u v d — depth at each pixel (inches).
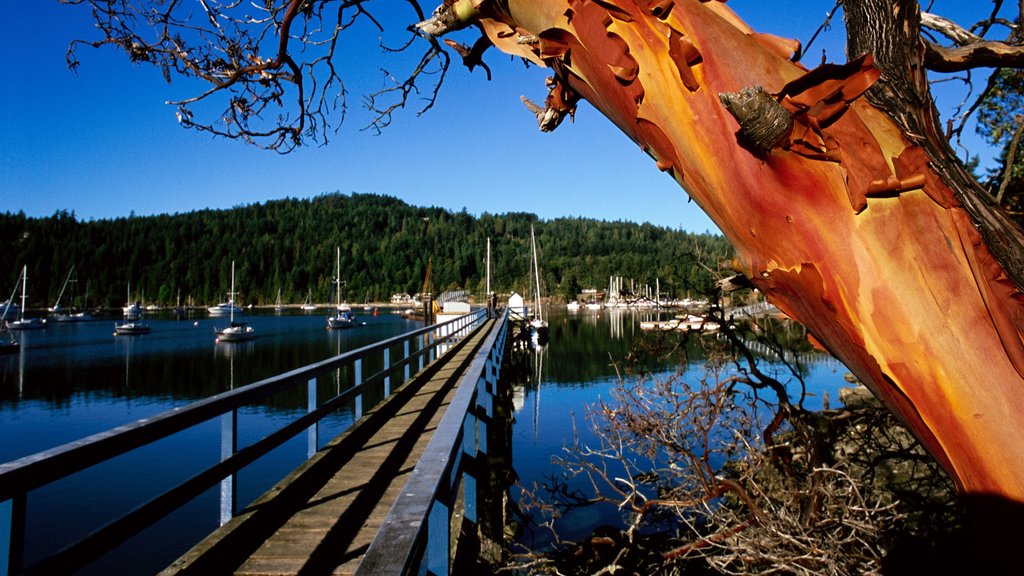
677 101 49.3
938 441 41.8
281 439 146.7
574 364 1255.5
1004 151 184.1
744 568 165.0
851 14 52.2
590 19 52.2
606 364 1249.4
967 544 41.2
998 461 38.6
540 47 58.7
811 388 642.8
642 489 342.6
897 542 135.9
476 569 135.7
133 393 951.0
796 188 44.1
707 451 189.0
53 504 417.4
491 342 316.2
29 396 922.1
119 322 3476.9
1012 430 38.4
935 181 42.4
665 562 185.8
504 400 488.4
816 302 45.2
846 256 43.1
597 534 224.7
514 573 245.8
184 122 138.3
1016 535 37.9
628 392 232.7
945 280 41.1
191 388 1004.6
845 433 199.5
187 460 526.9
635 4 49.6
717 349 238.4
